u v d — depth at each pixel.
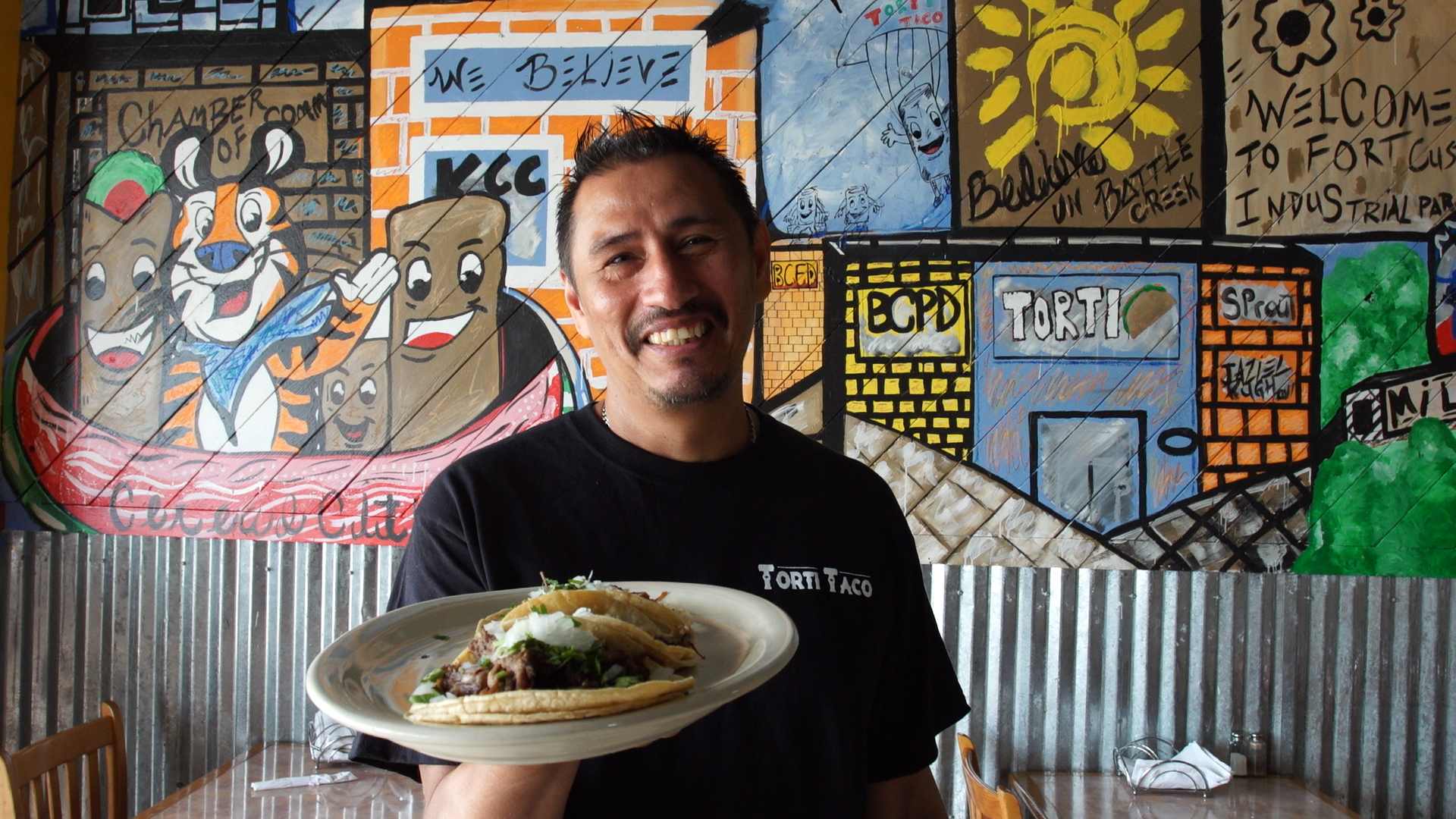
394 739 0.73
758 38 3.10
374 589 3.09
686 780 1.15
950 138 3.06
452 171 3.12
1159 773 2.72
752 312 1.25
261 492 3.11
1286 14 3.03
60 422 3.14
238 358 3.13
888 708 1.38
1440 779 2.92
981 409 3.03
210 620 3.10
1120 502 3.00
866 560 1.33
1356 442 2.98
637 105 3.11
